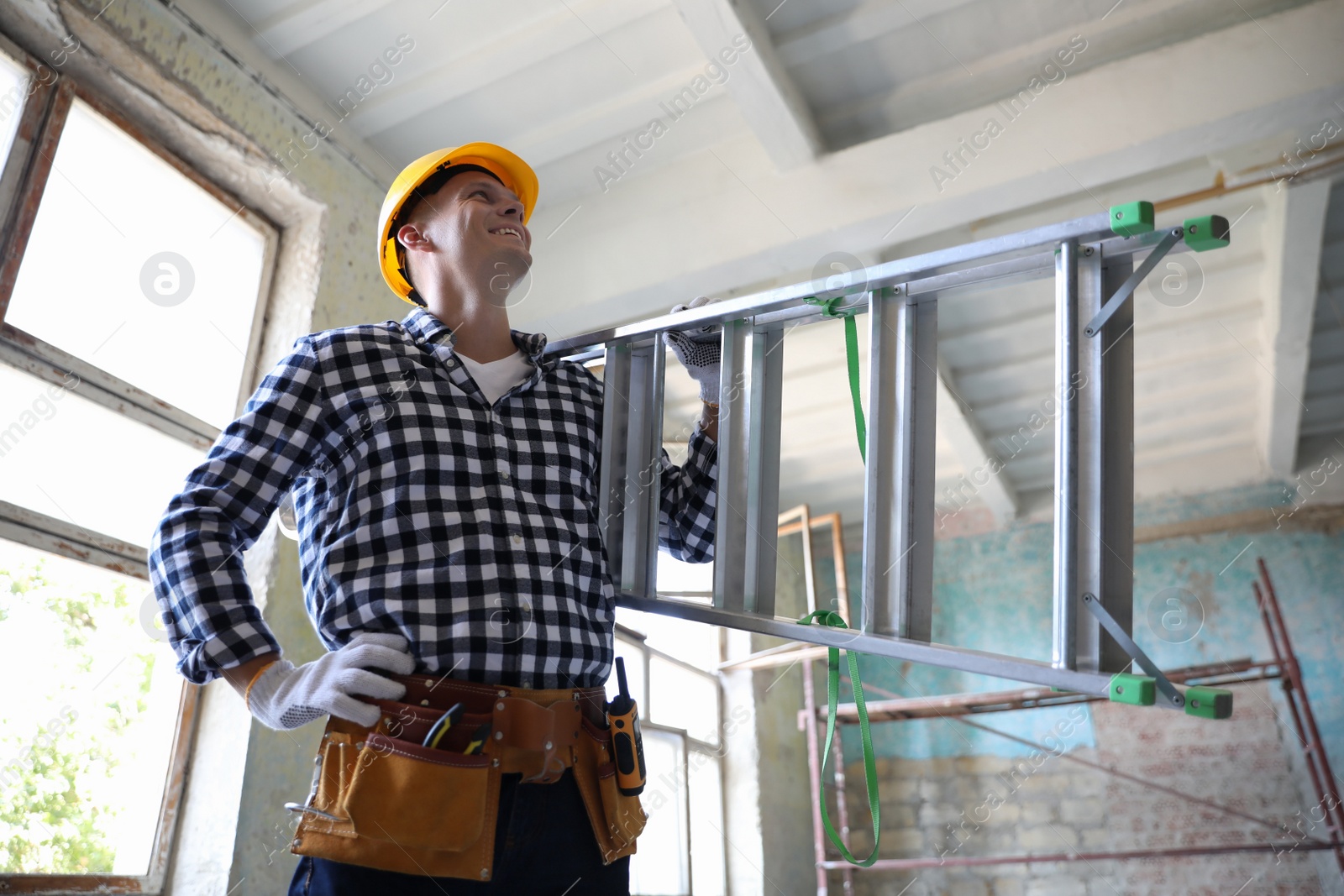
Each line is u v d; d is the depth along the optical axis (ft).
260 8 8.39
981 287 3.51
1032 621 18.04
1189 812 16.06
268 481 3.01
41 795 6.42
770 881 15.74
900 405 3.49
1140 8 8.87
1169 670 15.65
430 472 3.06
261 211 8.91
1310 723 14.64
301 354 3.16
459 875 2.66
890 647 3.22
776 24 8.98
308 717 2.78
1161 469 18.31
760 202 10.11
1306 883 15.02
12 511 6.24
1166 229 2.97
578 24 8.77
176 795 7.22
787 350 13.60
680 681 16.06
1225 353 14.61
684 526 4.21
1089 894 16.21
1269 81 8.34
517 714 2.85
